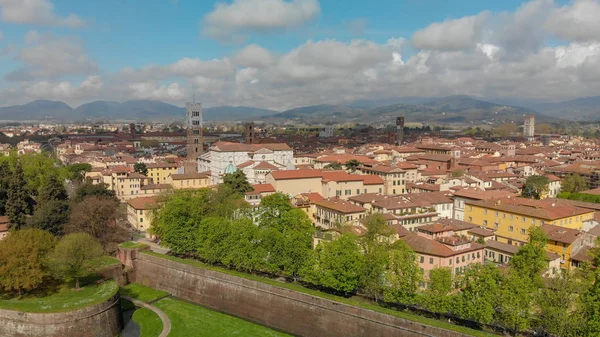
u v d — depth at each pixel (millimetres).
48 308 100062
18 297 106875
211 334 105312
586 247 122938
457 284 98000
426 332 87875
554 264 117250
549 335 87062
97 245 120125
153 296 130250
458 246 116250
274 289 111312
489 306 85688
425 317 95188
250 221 131625
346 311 98812
